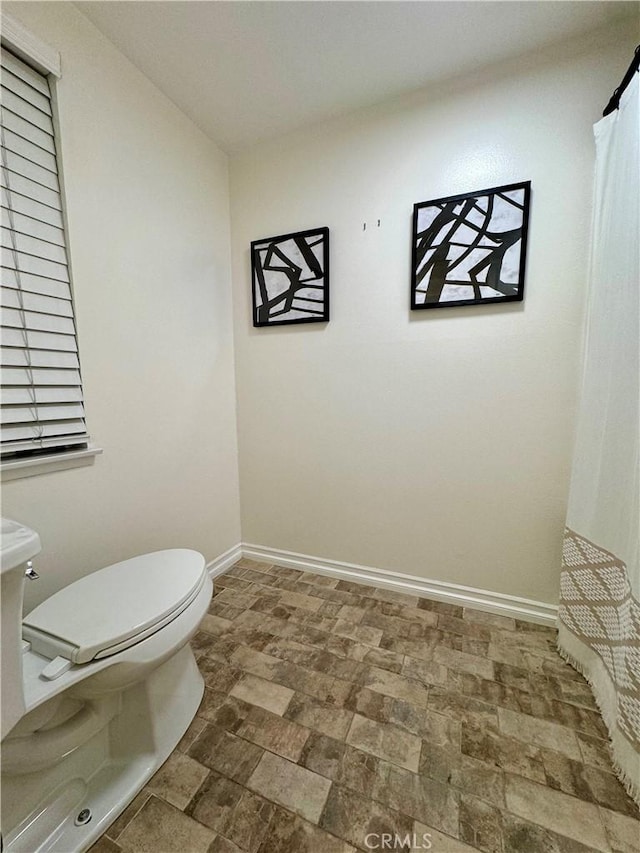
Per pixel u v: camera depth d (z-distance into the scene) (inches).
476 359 60.2
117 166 51.8
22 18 39.5
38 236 42.8
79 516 48.9
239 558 83.9
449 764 37.0
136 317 56.0
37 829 30.9
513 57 52.6
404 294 63.4
